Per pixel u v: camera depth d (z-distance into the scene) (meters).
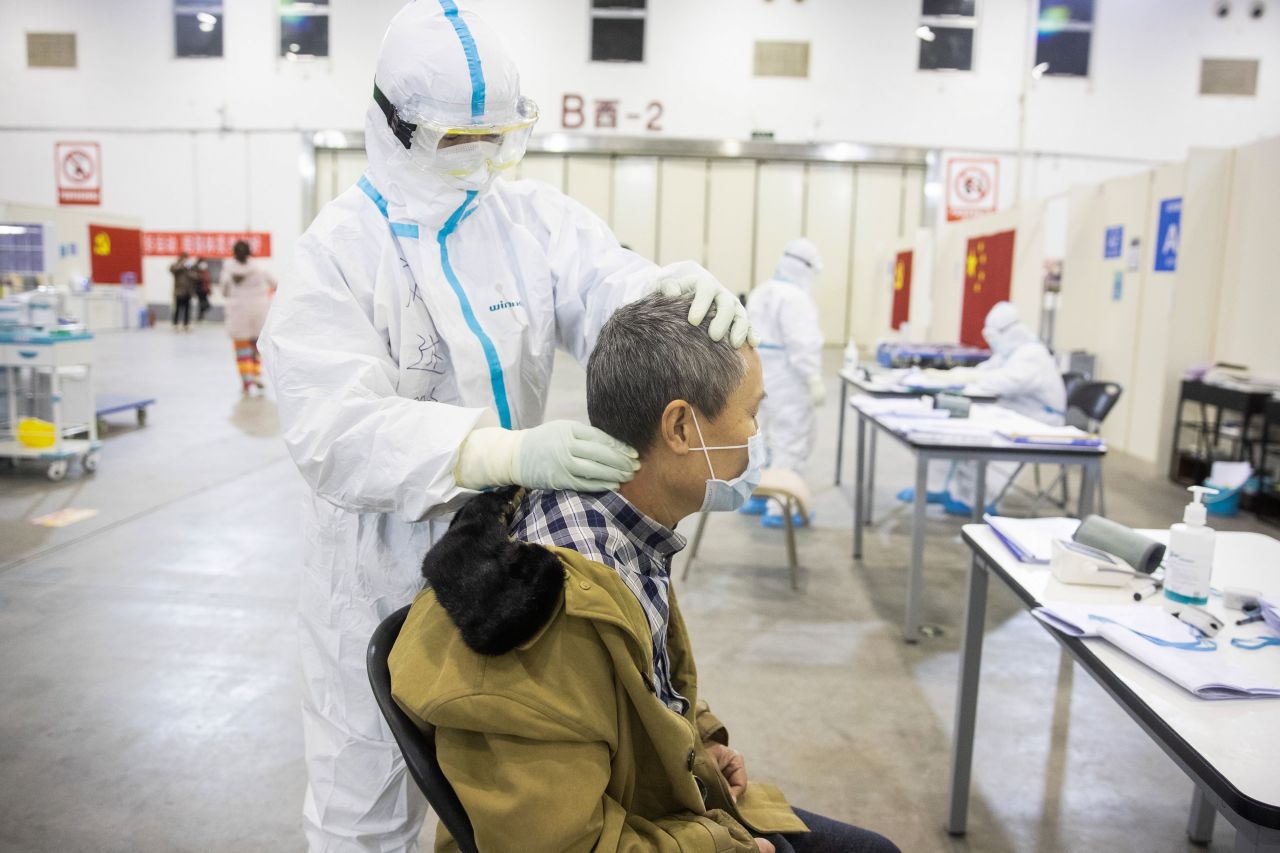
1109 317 6.45
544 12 12.38
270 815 1.89
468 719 0.79
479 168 1.12
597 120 12.59
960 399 3.40
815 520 4.35
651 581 0.97
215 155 13.27
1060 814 1.98
